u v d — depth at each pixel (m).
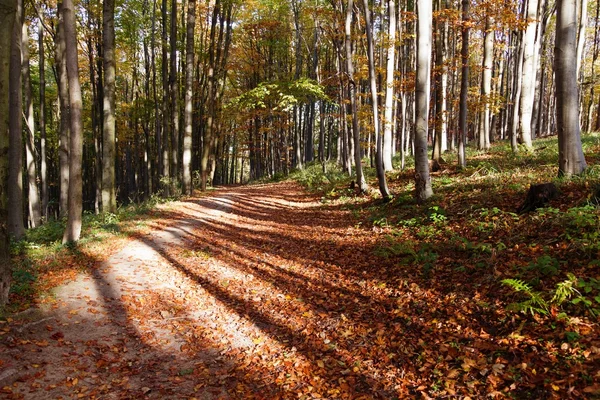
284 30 29.77
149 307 6.80
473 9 14.36
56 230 11.96
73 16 9.64
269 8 28.28
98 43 23.20
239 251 10.93
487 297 5.53
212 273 8.91
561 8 8.58
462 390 3.95
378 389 4.30
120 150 36.44
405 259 7.88
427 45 11.09
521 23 13.20
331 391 4.37
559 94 8.91
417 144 11.68
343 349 5.25
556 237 6.40
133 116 31.05
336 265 8.81
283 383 4.62
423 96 11.37
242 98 19.08
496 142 26.80
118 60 28.02
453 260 7.19
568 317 4.39
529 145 16.55
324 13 19.75
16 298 6.16
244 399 4.36
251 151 41.72
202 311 6.87
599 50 28.47
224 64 26.91
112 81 14.38
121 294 7.15
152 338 5.74
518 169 12.20
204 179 25.55
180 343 5.69
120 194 36.44
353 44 21.06
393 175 18.62
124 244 10.73
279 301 7.19
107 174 14.66
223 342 5.75
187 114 20.91
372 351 5.07
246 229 13.91
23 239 10.87
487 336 4.72
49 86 31.12
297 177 29.27
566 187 8.26
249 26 28.47
